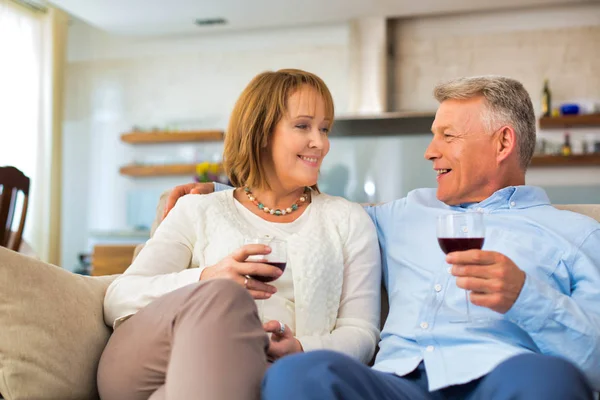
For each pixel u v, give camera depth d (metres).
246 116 1.67
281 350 1.34
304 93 1.63
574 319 1.26
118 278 1.53
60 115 6.48
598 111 5.85
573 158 5.76
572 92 5.98
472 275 1.25
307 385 0.98
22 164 6.07
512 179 1.68
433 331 1.45
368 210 1.85
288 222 1.68
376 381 1.11
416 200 1.75
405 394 1.21
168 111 6.89
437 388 1.26
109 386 1.29
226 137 1.74
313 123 1.64
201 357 1.07
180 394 1.06
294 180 1.65
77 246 6.97
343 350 1.43
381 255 1.75
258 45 6.71
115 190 6.94
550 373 1.00
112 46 7.05
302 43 6.61
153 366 1.23
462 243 1.29
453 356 1.36
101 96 7.04
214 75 6.82
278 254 1.34
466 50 6.23
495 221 1.59
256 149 1.67
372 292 1.62
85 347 1.36
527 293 1.25
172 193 1.85
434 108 6.27
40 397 1.27
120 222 6.90
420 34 6.34
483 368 1.27
